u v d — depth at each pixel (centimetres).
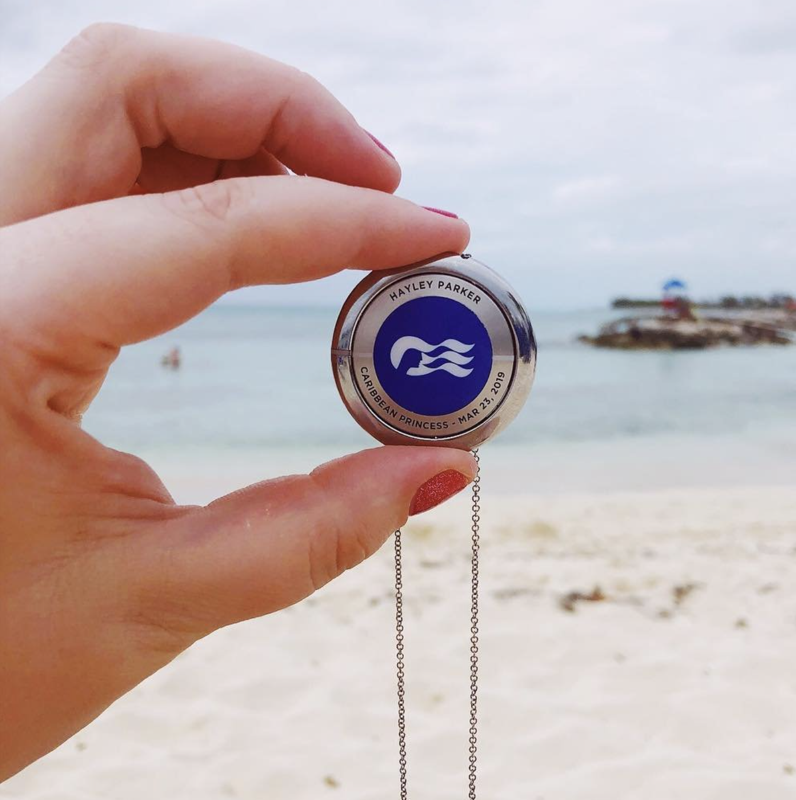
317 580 15
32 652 13
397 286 16
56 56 17
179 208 13
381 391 17
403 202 15
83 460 13
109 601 14
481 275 16
